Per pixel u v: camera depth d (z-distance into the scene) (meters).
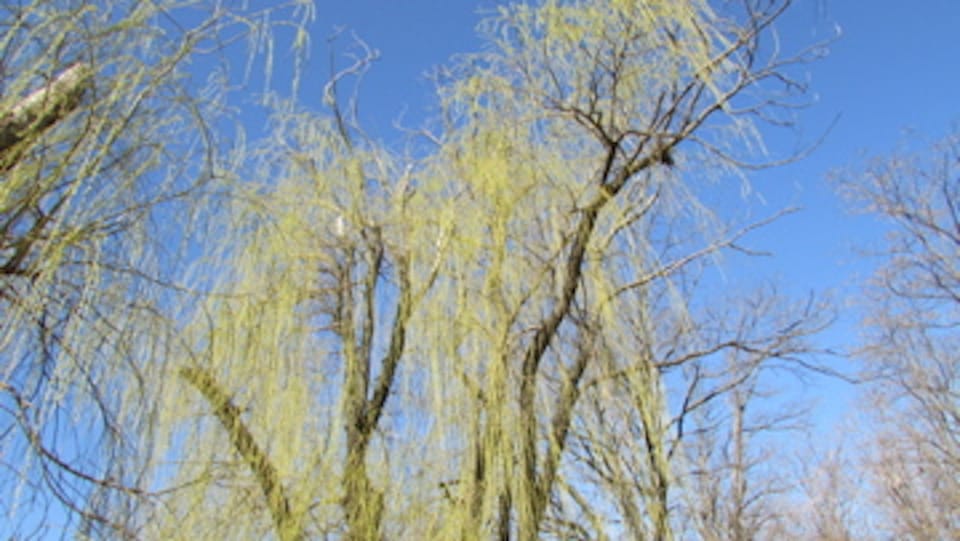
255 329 3.50
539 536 3.24
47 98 2.19
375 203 4.09
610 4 3.93
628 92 3.96
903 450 12.97
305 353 3.60
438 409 3.31
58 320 2.35
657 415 3.54
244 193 3.39
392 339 3.67
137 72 2.47
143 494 2.59
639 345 3.64
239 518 3.18
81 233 2.33
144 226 2.61
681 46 3.81
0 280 2.22
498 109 4.06
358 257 3.93
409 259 3.76
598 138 3.90
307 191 4.12
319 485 3.27
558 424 3.44
